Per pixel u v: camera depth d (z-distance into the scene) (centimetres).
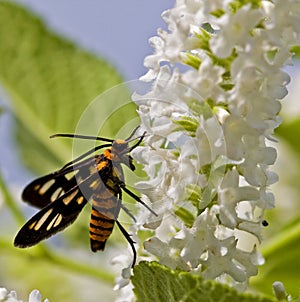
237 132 20
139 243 22
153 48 21
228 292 19
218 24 20
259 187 20
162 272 19
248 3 20
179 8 20
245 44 20
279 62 20
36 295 22
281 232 24
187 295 19
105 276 25
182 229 20
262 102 20
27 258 25
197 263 20
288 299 20
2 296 22
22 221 25
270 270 24
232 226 20
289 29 20
